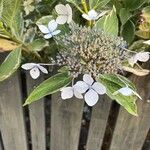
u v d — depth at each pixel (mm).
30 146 448
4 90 352
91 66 268
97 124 367
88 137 387
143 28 297
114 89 278
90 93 268
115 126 367
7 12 280
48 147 448
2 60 321
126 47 305
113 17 290
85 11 299
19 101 361
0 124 395
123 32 313
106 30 288
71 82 298
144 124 355
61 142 395
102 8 316
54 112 362
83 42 268
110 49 267
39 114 373
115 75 282
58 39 285
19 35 300
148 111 341
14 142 413
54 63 285
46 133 431
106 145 430
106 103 342
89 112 416
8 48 292
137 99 330
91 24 302
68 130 377
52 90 278
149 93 324
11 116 380
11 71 287
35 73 283
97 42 266
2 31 294
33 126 389
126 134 371
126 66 287
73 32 273
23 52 316
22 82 370
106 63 269
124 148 387
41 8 335
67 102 347
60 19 289
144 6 330
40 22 303
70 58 271
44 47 309
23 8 327
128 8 318
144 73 289
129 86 286
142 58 278
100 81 279
